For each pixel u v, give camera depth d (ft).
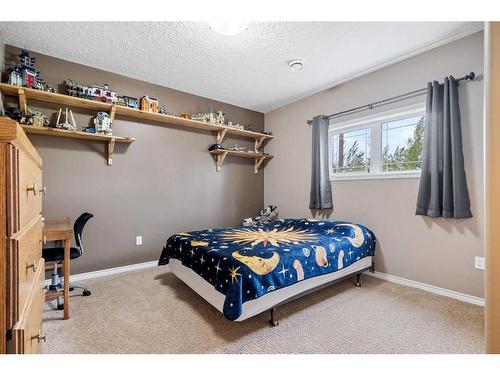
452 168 7.41
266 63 9.27
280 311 6.89
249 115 14.52
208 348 5.26
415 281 8.54
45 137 8.73
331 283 7.64
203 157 12.69
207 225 12.78
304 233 9.12
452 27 7.17
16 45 8.14
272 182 14.51
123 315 6.61
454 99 7.44
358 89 10.30
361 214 10.18
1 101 7.55
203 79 10.64
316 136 11.48
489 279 2.07
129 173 10.48
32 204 3.28
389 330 5.93
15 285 2.33
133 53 8.63
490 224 2.06
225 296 5.74
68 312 6.44
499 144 2.03
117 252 10.16
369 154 10.24
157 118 10.85
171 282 8.97
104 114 9.28
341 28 7.25
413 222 8.63
